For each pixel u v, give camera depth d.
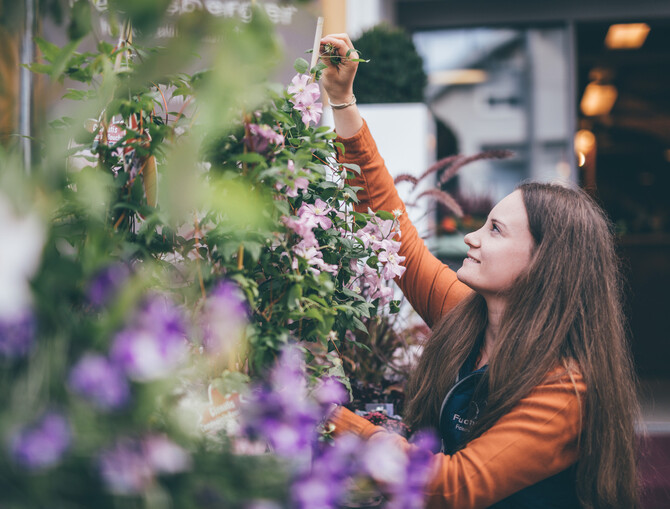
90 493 0.54
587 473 1.19
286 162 0.98
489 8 4.69
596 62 5.33
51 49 0.87
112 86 0.89
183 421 0.66
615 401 1.21
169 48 0.71
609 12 4.61
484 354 1.41
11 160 0.68
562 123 4.71
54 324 0.59
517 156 4.73
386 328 1.93
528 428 1.15
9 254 0.54
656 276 5.17
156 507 0.53
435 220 4.55
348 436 0.74
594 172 5.82
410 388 1.50
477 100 4.77
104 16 0.88
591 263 1.28
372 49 3.82
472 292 1.47
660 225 5.69
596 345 1.23
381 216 1.30
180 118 0.97
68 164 0.96
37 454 0.49
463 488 1.12
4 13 0.90
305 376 1.01
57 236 0.84
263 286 1.05
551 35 4.70
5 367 0.56
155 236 1.01
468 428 1.31
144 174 1.01
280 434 0.69
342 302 1.21
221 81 0.73
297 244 1.03
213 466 0.64
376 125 3.53
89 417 0.54
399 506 0.72
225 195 0.82
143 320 0.57
